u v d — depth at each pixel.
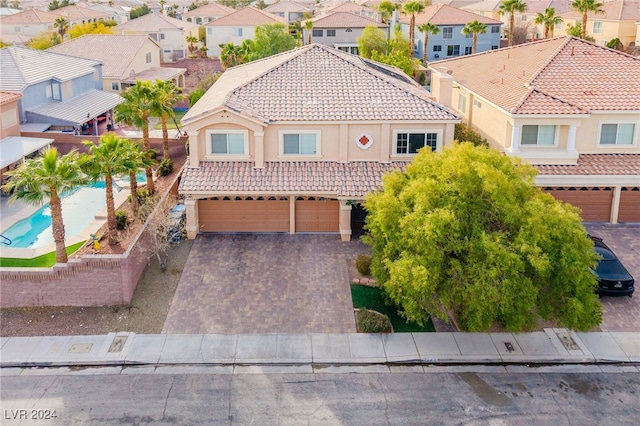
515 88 36.44
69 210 38.59
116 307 26.52
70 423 19.84
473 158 24.41
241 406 20.78
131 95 38.91
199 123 32.16
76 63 57.88
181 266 29.83
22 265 30.00
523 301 22.02
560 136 34.34
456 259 22.97
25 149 42.69
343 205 32.09
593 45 39.75
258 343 24.23
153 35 93.38
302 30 96.19
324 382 22.09
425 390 21.75
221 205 33.25
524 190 24.08
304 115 32.59
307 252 31.56
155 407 20.69
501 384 22.14
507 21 107.88
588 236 30.91
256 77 36.00
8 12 117.81
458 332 25.14
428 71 72.31
